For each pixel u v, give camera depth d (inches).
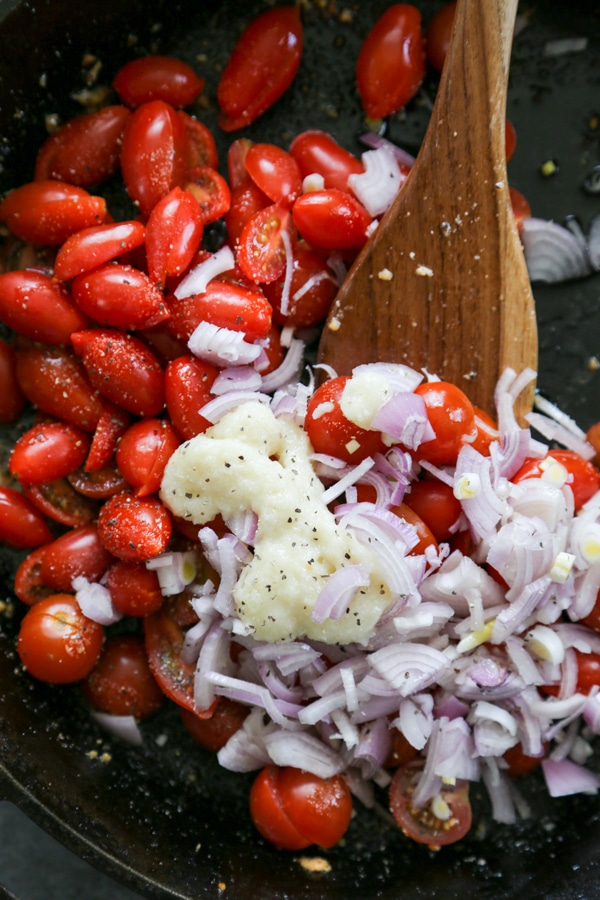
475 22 14.7
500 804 16.3
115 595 15.6
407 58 16.2
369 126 16.7
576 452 16.3
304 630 15.1
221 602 15.2
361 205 16.0
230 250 16.0
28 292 15.4
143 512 15.2
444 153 15.0
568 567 15.1
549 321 16.7
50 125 16.3
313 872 15.9
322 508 15.1
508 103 16.7
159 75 16.2
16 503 15.9
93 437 15.9
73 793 15.3
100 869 14.8
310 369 16.1
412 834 15.8
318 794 15.5
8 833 16.6
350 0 16.7
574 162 16.7
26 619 15.6
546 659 15.6
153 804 16.1
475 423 15.3
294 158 16.3
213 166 16.3
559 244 16.6
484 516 15.3
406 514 15.2
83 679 16.1
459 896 15.7
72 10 15.4
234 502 15.0
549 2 16.7
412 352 15.5
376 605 15.0
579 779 16.2
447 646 15.5
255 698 15.5
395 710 15.6
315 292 16.0
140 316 15.3
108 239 15.3
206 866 15.6
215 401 15.3
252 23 16.1
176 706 16.5
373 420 14.8
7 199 15.8
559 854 16.1
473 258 15.2
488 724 15.6
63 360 15.7
